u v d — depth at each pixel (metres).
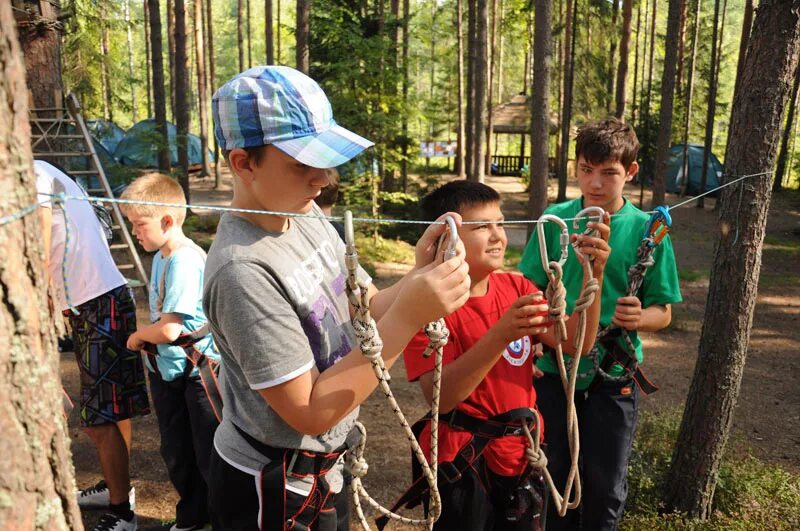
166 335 2.93
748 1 18.03
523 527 2.20
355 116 13.30
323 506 1.78
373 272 11.88
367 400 5.65
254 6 59.97
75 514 0.96
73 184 3.06
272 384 1.46
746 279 3.45
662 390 6.39
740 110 3.36
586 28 21.98
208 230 14.66
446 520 2.21
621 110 19.59
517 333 1.95
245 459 1.68
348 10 13.79
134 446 4.48
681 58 28.11
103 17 16.25
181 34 15.62
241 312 1.47
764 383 6.68
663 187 16.36
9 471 0.84
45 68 9.95
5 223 0.83
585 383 2.71
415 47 37.12
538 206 11.23
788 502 3.81
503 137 51.84
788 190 26.05
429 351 1.61
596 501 2.75
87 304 3.01
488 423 2.16
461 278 1.45
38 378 0.88
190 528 3.28
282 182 1.51
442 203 2.22
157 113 15.38
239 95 1.47
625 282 2.71
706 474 3.64
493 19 29.70
